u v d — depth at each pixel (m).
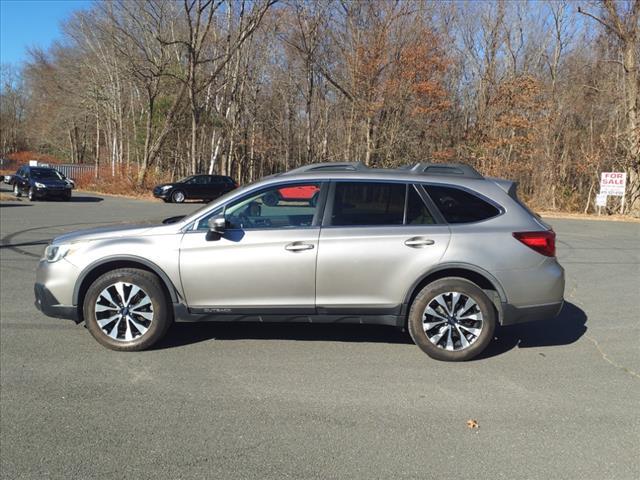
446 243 4.61
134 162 43.50
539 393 4.07
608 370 4.54
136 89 42.84
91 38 41.34
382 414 3.72
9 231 13.10
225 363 4.64
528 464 3.10
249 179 47.25
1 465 3.05
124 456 3.15
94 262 4.77
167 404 3.84
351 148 32.69
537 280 4.65
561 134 29.23
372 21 30.17
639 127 23.91
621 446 3.30
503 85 29.94
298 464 3.08
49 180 25.80
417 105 30.88
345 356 4.83
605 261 10.18
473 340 4.68
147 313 4.84
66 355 4.78
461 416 3.69
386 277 4.64
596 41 29.00
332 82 32.81
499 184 4.89
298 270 4.65
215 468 3.04
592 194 27.34
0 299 6.63
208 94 37.31
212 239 4.70
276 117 44.50
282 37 36.03
